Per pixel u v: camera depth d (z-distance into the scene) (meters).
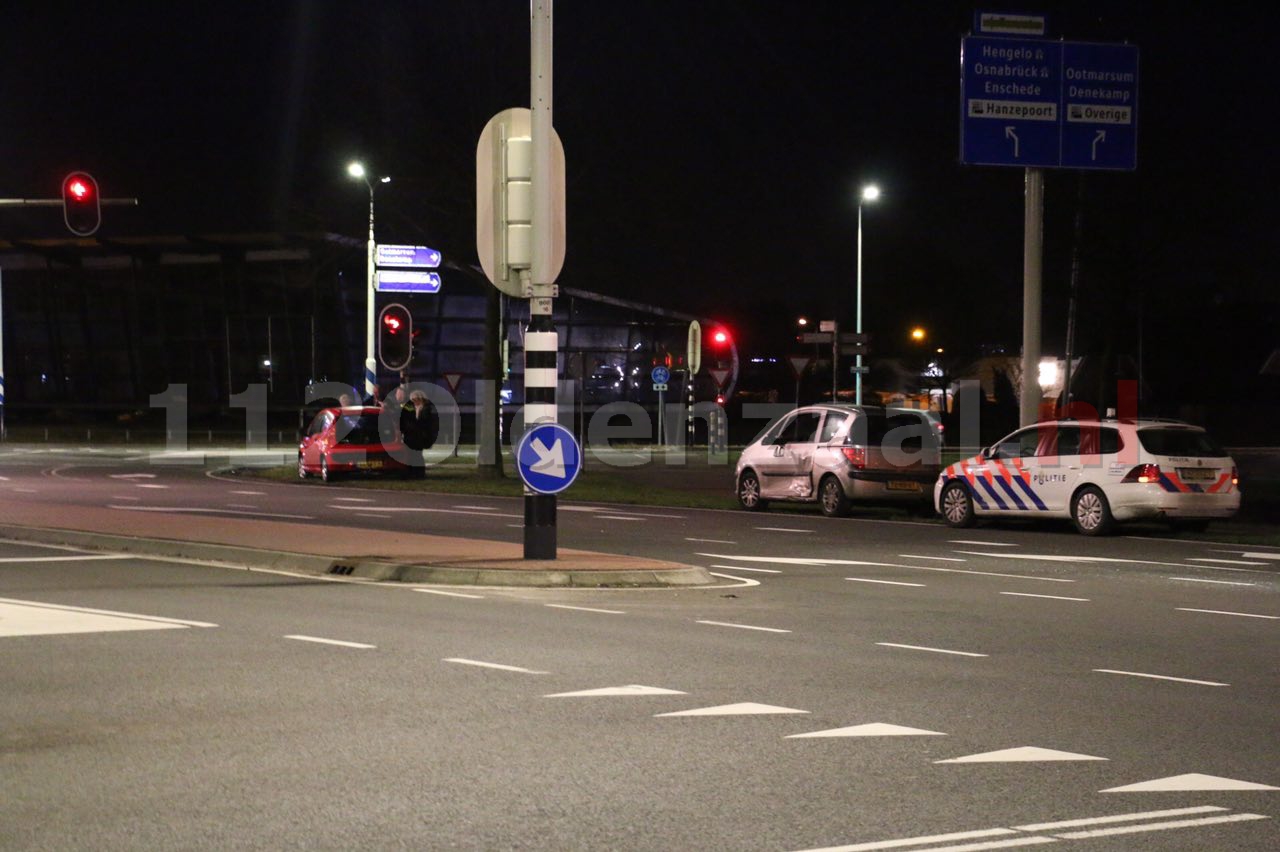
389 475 37.84
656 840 6.24
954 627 12.98
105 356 83.81
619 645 11.66
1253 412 74.75
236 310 78.94
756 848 6.13
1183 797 7.07
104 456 54.12
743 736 8.34
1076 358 62.03
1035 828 6.49
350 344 77.50
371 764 7.55
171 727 8.41
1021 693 9.81
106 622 12.55
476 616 13.29
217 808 6.67
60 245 77.56
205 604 13.84
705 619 13.33
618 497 30.95
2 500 27.53
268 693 9.45
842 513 26.70
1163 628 13.05
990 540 22.44
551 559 16.78
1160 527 25.59
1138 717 9.05
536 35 15.99
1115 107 27.09
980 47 26.67
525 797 6.93
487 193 16.39
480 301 78.00
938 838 6.30
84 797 6.85
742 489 28.83
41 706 8.97
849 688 9.91
